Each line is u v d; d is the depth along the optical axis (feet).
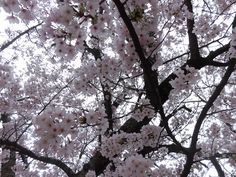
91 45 22.11
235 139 20.25
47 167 25.62
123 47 9.49
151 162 9.70
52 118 7.88
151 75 9.61
